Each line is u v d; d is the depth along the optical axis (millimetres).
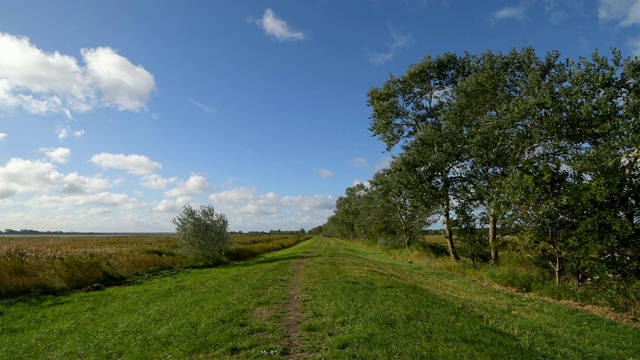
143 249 31297
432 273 24516
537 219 17516
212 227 32812
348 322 9141
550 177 16375
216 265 31703
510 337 8328
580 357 7453
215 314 10391
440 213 29922
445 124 27375
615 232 14156
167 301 13445
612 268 13727
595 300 14109
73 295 16406
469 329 8406
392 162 28828
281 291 14438
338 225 114000
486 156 24625
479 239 26172
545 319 11195
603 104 16703
